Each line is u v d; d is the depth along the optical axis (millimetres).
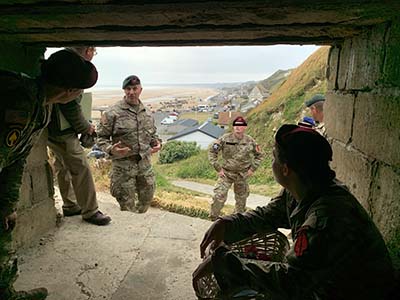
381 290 1422
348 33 2191
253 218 2004
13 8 1683
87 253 3018
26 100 1564
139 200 4449
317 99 4031
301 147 1503
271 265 1503
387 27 1839
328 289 1413
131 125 4141
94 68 1785
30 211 3127
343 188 1501
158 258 2971
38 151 3219
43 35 2324
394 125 1753
